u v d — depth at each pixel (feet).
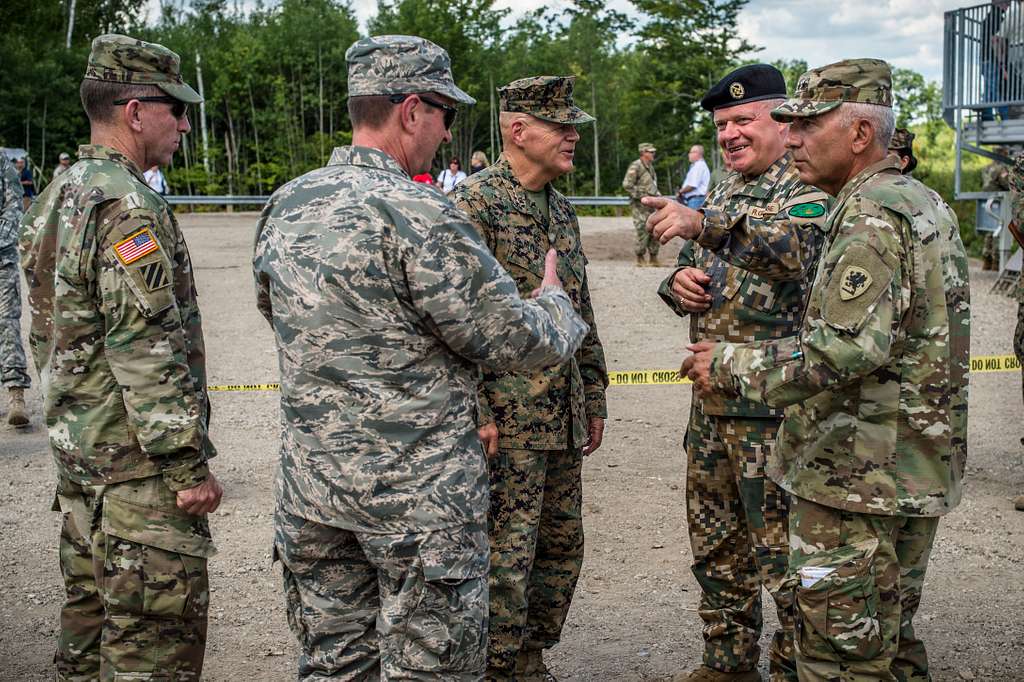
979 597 14.28
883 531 8.61
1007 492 18.88
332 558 8.12
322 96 163.73
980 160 124.26
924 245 8.36
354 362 7.66
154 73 9.68
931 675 11.98
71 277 9.13
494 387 10.49
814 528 8.82
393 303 7.64
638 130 167.43
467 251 7.66
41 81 147.23
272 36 166.40
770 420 10.54
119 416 9.31
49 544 16.76
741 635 11.57
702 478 11.39
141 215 9.13
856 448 8.55
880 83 8.71
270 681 12.09
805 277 10.22
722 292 10.87
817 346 8.16
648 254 58.18
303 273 7.74
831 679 8.72
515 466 10.55
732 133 10.90
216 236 70.08
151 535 9.35
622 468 20.47
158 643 9.50
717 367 8.80
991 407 25.17
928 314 8.44
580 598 14.53
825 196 10.22
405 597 7.75
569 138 11.00
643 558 15.93
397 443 7.69
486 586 8.04
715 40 152.15
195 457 9.34
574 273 11.44
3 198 23.62
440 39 157.07
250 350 32.32
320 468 7.77
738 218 9.76
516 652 10.68
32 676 12.13
